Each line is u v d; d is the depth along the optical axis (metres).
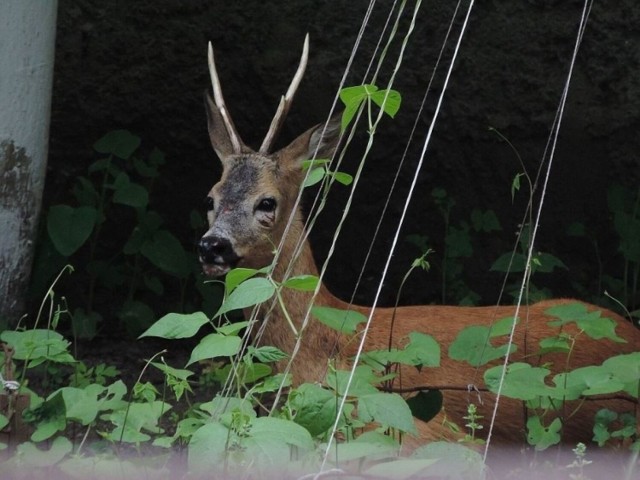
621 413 7.18
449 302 11.44
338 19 11.62
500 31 11.66
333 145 8.65
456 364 7.71
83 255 11.50
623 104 11.62
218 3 11.63
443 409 7.54
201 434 5.35
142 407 6.23
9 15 9.07
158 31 11.66
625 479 6.28
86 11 11.62
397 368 7.12
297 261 8.29
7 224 9.31
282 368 7.84
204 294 10.58
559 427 6.44
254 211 8.21
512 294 10.12
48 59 9.37
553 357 7.71
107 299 11.36
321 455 5.45
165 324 5.68
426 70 11.66
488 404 7.61
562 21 11.62
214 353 5.52
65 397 6.30
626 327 8.05
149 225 10.75
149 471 5.99
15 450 6.17
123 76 11.69
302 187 6.04
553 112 11.69
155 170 11.24
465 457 5.68
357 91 5.81
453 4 11.62
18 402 6.25
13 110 9.18
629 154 11.67
